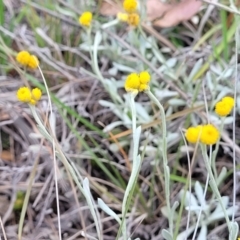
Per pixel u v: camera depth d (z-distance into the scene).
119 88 0.94
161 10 1.00
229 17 0.98
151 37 0.94
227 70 0.87
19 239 0.67
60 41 1.01
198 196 0.74
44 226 0.79
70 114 0.90
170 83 0.87
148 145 0.85
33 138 0.85
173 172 0.80
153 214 0.79
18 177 0.82
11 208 0.79
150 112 0.91
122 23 1.01
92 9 1.06
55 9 1.02
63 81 0.96
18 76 0.96
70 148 0.86
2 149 0.88
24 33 0.99
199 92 0.88
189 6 0.98
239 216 0.75
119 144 0.83
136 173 0.56
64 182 0.79
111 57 0.96
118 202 0.79
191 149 0.81
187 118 0.84
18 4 1.08
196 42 0.98
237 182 0.79
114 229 0.78
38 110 0.87
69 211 0.79
